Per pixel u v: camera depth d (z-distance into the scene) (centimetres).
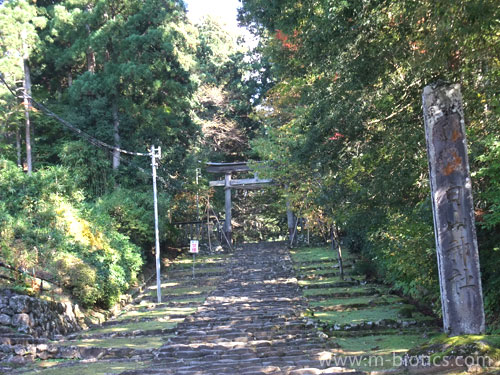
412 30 732
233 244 2845
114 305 1623
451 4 595
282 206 2147
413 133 883
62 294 1371
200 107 3016
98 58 2320
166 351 943
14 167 1708
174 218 2736
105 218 1833
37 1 2623
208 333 1112
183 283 1995
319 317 1227
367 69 839
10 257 1262
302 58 1062
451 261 582
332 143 1059
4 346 926
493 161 716
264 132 3133
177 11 2378
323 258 2152
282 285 1773
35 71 2578
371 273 1786
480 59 734
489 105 828
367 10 764
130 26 2275
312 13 918
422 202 907
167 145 2448
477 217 836
